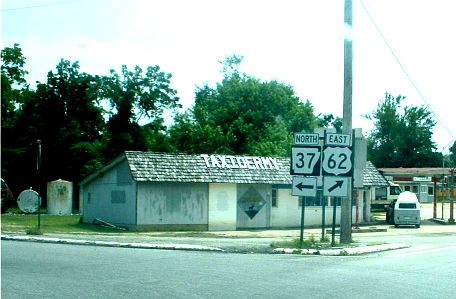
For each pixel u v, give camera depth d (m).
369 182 47.84
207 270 15.14
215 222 39.06
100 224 38.75
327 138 21.78
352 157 21.77
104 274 14.12
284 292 11.81
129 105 70.62
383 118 121.12
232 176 39.81
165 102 72.38
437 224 50.44
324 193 21.73
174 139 74.25
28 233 27.34
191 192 38.41
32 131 69.94
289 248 21.52
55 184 53.81
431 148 119.50
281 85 84.94
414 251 22.83
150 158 38.03
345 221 24.23
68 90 70.88
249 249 21.47
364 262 17.94
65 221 41.75
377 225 47.59
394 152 119.62
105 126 72.62
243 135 77.44
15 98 69.75
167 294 11.38
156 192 37.22
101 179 39.50
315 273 14.87
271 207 41.78
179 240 25.69
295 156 21.81
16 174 70.94
